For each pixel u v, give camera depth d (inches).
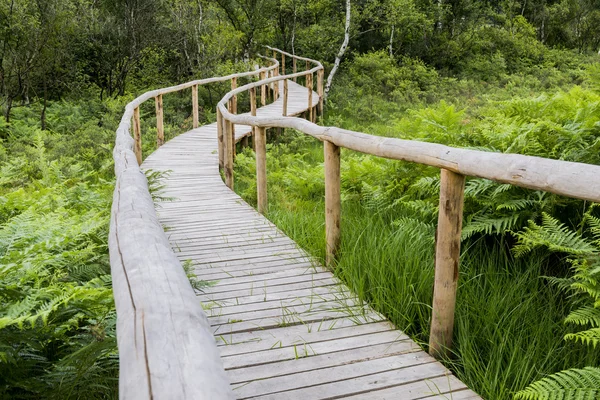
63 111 522.9
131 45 620.7
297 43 932.6
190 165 307.6
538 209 133.3
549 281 114.1
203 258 154.9
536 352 92.9
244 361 97.0
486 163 83.6
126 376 31.6
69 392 77.4
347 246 144.3
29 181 299.4
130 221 65.4
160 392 28.9
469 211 146.7
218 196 239.0
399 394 85.4
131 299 41.3
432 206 156.1
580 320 92.9
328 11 896.3
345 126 544.1
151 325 36.3
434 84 742.5
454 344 99.0
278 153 375.6
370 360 96.6
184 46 653.3
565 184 70.1
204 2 705.0
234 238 174.9
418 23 856.9
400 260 129.0
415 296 112.1
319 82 606.9
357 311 116.0
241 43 701.3
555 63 946.7
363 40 910.4
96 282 96.7
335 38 854.5
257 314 116.5
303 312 116.6
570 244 113.0
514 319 102.8
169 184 260.8
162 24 652.1
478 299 112.1
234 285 133.4
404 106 617.6
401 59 862.5
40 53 485.7
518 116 183.2
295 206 216.8
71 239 119.3
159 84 647.8
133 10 626.5
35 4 486.3
